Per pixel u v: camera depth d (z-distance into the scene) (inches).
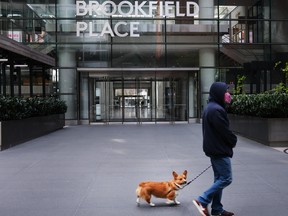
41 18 914.1
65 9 916.6
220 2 945.5
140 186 226.4
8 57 604.7
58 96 915.4
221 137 197.3
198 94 951.6
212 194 198.7
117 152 441.4
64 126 844.0
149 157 402.6
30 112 579.5
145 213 211.8
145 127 813.2
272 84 915.4
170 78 974.4
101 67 920.3
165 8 936.9
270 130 474.0
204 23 943.0
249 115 557.9
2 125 466.0
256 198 239.3
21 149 472.4
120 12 927.7
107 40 925.8
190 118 966.4
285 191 255.9
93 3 922.7
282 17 944.3
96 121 961.5
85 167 347.9
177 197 242.8
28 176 311.4
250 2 946.7
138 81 976.9
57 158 400.5
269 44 936.3
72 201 237.0
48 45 916.6
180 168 339.3
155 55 933.8
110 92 971.9
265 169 328.8
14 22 910.4
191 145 500.7
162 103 979.9
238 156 398.3
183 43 938.7
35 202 235.8
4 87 610.9
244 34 943.0
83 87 943.7
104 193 255.1
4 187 274.8
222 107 201.3
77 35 919.0
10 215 211.3
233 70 938.1
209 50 941.2
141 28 932.6
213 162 201.8
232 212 211.8
